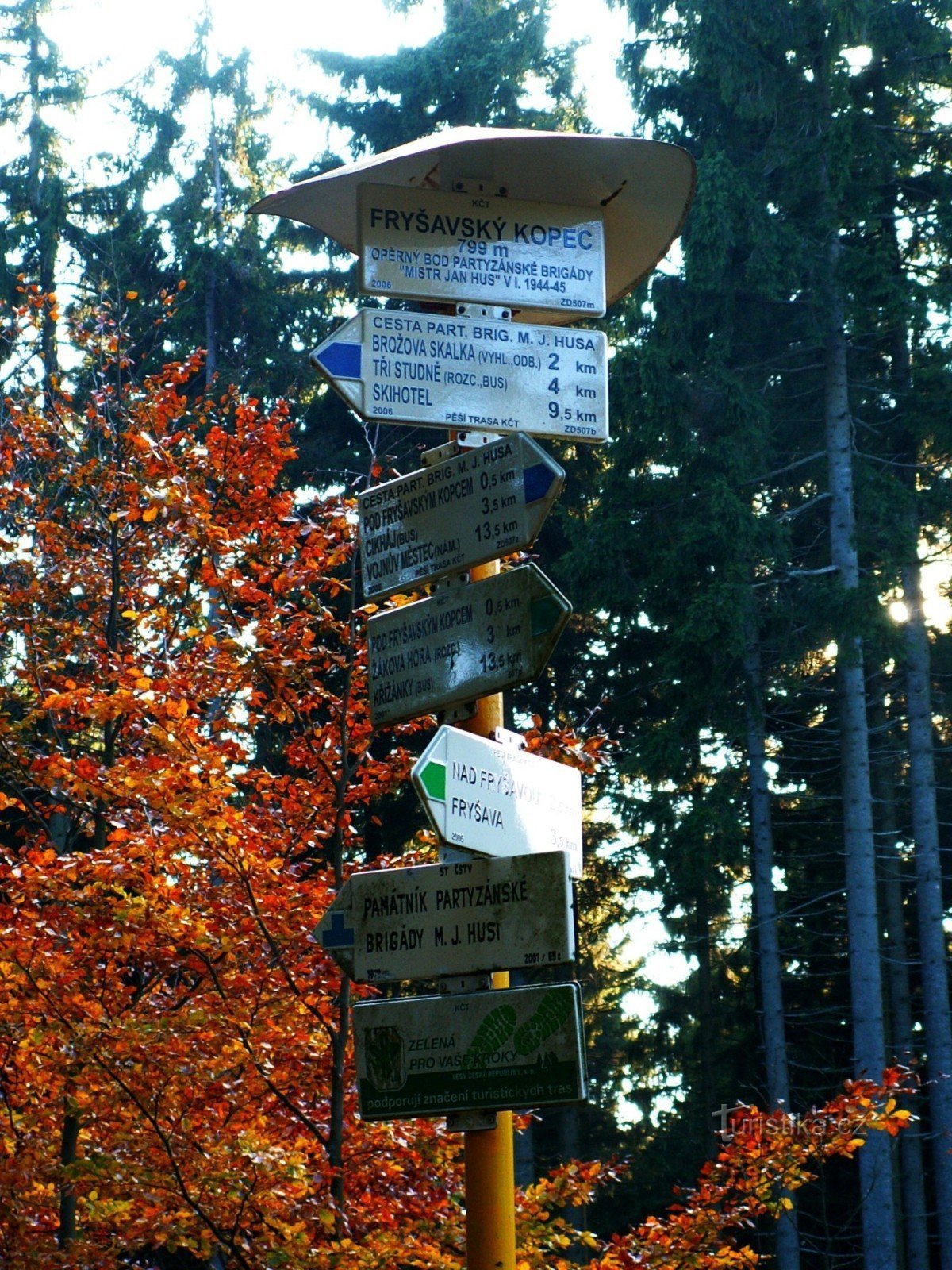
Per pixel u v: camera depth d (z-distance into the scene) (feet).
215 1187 19.84
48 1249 22.27
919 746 66.95
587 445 71.82
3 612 28.43
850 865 60.54
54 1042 20.18
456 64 77.87
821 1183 67.77
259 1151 19.07
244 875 20.68
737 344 65.41
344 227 14.66
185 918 20.34
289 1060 22.03
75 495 32.27
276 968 22.09
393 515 13.11
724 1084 78.54
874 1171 56.39
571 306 13.55
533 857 11.61
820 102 64.13
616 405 63.31
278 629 23.03
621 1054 86.17
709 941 76.69
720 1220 22.13
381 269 13.07
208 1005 21.22
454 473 12.73
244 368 76.69
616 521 62.54
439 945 11.78
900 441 69.46
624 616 65.92
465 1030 11.59
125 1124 20.72
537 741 23.67
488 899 11.71
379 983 11.94
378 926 12.04
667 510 63.93
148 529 28.89
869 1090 22.66
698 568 61.72
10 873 20.71
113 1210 22.35
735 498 58.49
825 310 61.82
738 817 61.41
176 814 19.79
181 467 24.11
